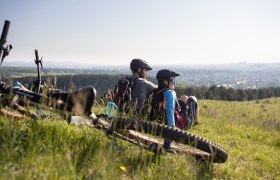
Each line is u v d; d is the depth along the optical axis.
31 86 4.90
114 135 4.15
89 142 4.32
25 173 3.00
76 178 3.35
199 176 4.16
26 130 4.25
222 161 4.43
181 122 6.23
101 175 3.40
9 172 2.98
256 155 6.43
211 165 4.60
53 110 3.84
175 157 4.65
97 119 3.98
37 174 3.09
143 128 3.98
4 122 4.34
